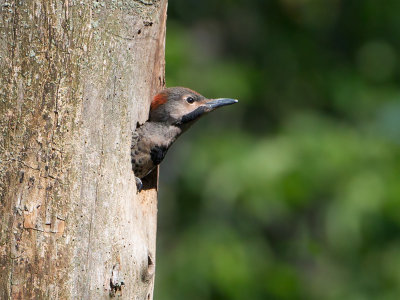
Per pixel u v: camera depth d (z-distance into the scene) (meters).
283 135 15.05
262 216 14.42
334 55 17.34
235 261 14.43
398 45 17.39
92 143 6.91
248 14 17.05
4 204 6.66
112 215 7.03
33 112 6.71
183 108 8.60
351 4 17.58
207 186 14.62
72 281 6.73
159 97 8.48
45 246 6.66
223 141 15.12
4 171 6.68
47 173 6.70
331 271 15.41
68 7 6.80
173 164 15.89
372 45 17.41
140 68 7.51
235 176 14.41
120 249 7.07
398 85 17.05
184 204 15.43
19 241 6.63
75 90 6.80
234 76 15.77
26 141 6.70
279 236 15.80
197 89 15.34
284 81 16.62
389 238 14.90
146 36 7.57
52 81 6.74
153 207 8.47
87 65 6.87
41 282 6.64
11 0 6.74
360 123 16.05
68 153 6.75
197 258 14.46
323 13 17.66
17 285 6.60
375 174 14.58
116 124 7.14
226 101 8.87
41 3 6.74
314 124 15.27
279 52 16.80
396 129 15.66
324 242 15.66
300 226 15.74
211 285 14.23
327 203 14.49
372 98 16.38
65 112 6.75
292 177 14.29
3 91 6.71
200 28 16.81
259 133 16.03
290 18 17.20
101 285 6.93
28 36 6.74
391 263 14.80
